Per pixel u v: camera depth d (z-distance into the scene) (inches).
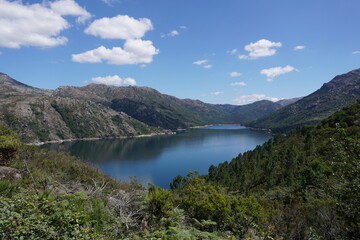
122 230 278.4
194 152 5315.0
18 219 168.7
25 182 366.9
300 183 870.4
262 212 366.3
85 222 229.6
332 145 308.7
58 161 719.1
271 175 1523.1
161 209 333.7
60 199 290.4
